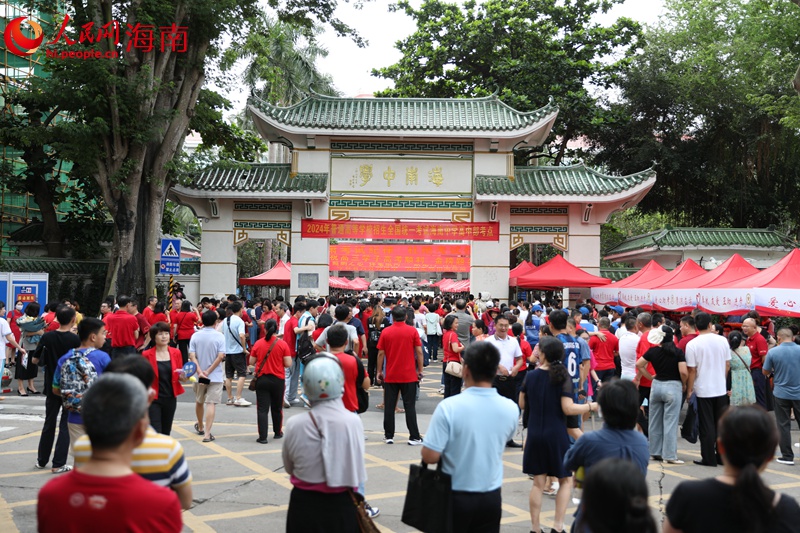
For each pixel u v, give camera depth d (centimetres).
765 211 3064
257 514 677
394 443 1012
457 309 1391
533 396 610
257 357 999
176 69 2036
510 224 2314
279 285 2795
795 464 935
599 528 273
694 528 306
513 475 850
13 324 1555
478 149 2309
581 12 3141
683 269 1880
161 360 798
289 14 2200
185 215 4250
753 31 2655
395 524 654
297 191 2203
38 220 2588
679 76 2925
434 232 2302
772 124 2795
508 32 3039
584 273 2164
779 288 1275
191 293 2328
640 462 438
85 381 705
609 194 2216
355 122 2252
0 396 1356
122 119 1850
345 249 2589
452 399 446
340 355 783
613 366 1147
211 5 1850
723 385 901
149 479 348
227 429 1095
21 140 2023
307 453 423
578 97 2847
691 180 3120
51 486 280
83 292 2288
